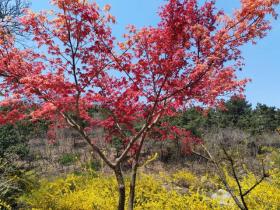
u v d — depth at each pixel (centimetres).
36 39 595
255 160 1590
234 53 580
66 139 1980
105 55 608
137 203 976
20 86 637
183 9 571
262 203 900
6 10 1388
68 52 587
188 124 1769
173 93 588
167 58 584
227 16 576
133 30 592
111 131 742
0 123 663
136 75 605
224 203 926
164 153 1769
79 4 559
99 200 930
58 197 980
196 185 1176
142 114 669
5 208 927
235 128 2238
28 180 1072
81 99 652
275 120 2420
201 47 585
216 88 618
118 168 604
